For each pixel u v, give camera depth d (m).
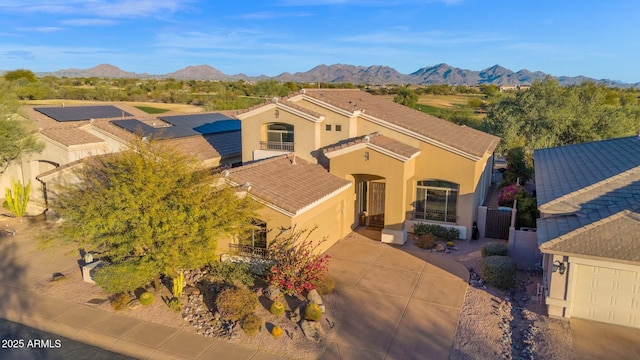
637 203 16.06
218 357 13.98
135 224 16.36
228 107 78.19
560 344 14.27
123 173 16.67
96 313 16.70
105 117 37.84
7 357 13.99
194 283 18.89
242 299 16.09
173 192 16.61
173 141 30.50
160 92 102.44
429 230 24.73
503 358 13.80
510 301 17.41
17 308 17.11
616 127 44.12
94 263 19.81
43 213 29.34
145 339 14.99
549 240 15.59
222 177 19.80
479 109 95.69
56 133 28.86
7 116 27.31
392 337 14.98
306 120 26.28
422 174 25.25
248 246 20.41
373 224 27.11
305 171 24.14
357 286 18.77
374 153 23.75
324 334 15.05
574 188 18.80
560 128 44.28
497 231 24.88
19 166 30.39
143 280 17.33
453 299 17.59
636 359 13.51
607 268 15.17
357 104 28.05
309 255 19.42
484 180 29.75
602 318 15.64
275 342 14.68
